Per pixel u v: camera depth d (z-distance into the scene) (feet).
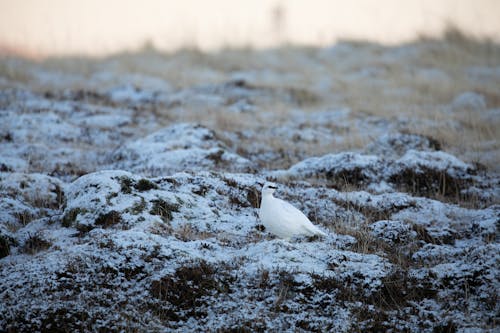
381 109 136.77
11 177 69.00
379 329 40.47
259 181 71.77
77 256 45.91
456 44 202.18
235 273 45.50
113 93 152.66
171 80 173.06
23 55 190.49
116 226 53.57
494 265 46.09
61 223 57.21
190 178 67.05
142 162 87.04
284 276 44.80
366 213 66.44
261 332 39.73
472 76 171.32
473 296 43.83
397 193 72.43
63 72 178.40
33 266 45.19
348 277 45.85
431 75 173.37
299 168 84.48
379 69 182.50
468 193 76.69
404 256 53.88
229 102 144.56
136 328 39.34
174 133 98.43
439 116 124.06
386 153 97.96
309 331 40.11
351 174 79.97
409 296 44.42
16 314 39.75
